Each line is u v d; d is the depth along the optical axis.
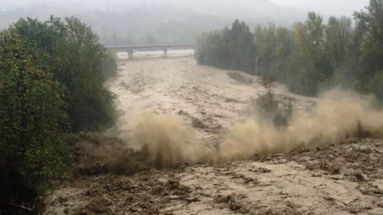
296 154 15.41
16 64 10.81
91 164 15.10
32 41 19.59
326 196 10.61
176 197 11.54
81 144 17.12
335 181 11.73
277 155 15.61
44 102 10.95
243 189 11.61
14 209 10.49
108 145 17.98
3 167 10.56
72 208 11.34
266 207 10.16
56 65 19.05
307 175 12.45
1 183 10.54
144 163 15.77
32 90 10.59
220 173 13.47
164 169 15.06
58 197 12.25
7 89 10.44
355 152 14.91
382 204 10.00
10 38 12.73
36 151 10.58
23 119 10.59
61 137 12.28
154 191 12.25
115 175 14.59
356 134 18.50
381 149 15.22
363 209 9.75
